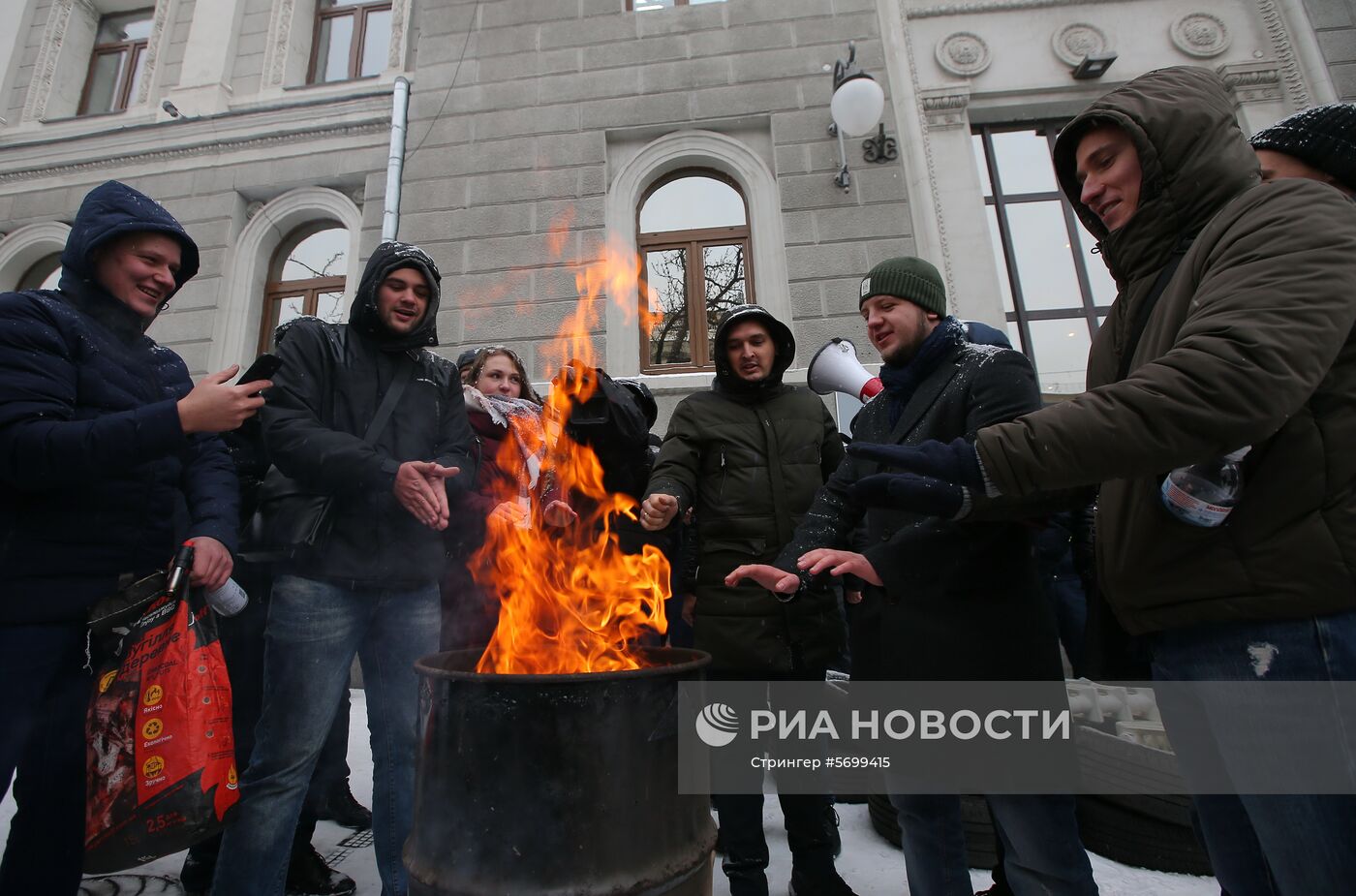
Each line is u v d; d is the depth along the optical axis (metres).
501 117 5.49
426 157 5.49
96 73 6.95
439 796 1.19
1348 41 4.82
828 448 2.18
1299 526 0.83
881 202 4.95
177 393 1.66
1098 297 4.95
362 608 1.73
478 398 2.38
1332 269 0.81
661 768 1.22
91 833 1.29
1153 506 0.96
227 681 1.43
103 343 1.50
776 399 2.15
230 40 6.38
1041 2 5.19
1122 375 1.12
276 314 5.83
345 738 2.56
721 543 1.95
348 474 1.61
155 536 1.56
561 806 1.12
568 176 5.29
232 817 1.39
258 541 1.67
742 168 5.22
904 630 1.40
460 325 5.11
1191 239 1.04
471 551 2.17
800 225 4.97
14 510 1.35
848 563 1.38
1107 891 1.83
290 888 1.97
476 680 1.18
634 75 5.45
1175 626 0.96
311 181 5.79
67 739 1.44
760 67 5.33
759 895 1.73
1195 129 1.03
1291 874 0.87
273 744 1.58
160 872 2.13
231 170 5.89
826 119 5.17
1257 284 0.82
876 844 2.25
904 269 1.61
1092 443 0.82
